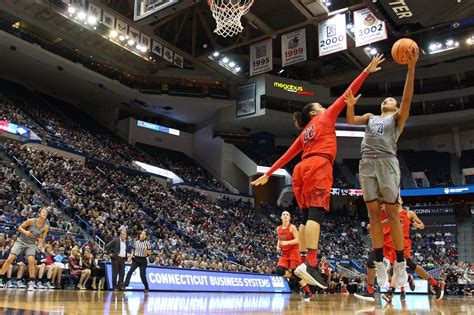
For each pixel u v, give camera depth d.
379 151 4.35
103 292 9.66
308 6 22.53
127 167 28.67
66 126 29.86
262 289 15.24
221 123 34.78
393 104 4.57
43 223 8.81
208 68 30.52
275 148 38.25
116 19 24.94
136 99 33.19
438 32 27.23
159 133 35.94
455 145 36.09
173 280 12.68
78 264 13.07
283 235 7.22
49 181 19.73
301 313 3.82
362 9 23.11
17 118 25.34
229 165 35.53
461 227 32.03
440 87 34.12
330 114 4.09
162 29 30.97
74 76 30.25
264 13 24.61
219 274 14.05
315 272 3.73
